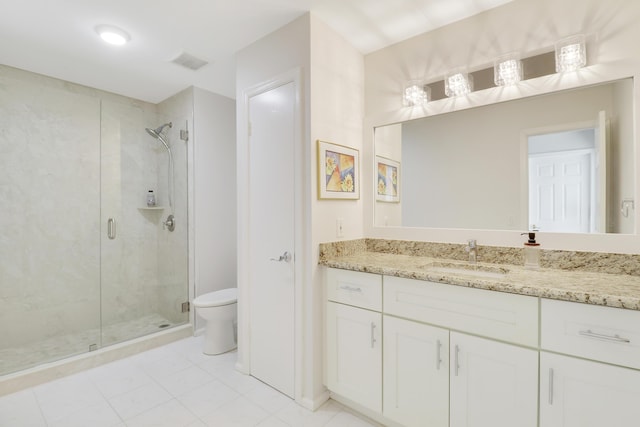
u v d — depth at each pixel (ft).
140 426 5.40
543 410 3.83
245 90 7.11
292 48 6.13
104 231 9.62
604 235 4.76
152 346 8.51
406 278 4.95
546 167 5.29
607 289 3.71
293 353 6.18
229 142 10.36
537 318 3.86
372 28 6.41
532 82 5.29
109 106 9.70
